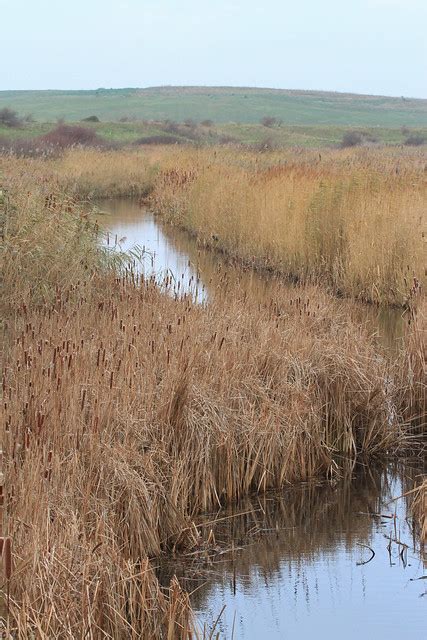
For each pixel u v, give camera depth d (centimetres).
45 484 627
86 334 943
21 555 546
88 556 552
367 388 909
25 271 1162
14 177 1641
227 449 794
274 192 2003
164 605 577
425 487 782
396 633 613
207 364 853
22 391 745
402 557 717
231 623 623
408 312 1385
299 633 612
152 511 701
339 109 15300
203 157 3422
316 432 863
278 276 1689
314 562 711
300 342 952
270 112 14012
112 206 2889
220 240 2025
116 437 747
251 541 742
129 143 5466
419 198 1755
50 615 496
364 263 1535
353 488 840
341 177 1983
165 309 1044
